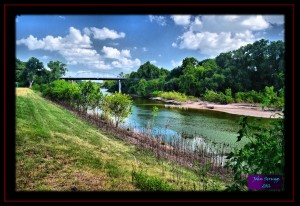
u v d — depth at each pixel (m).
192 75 72.44
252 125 3.70
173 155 15.52
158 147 16.73
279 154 3.38
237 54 71.44
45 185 7.19
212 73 72.56
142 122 30.92
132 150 15.48
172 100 66.81
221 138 22.67
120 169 10.27
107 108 24.84
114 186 7.82
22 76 86.06
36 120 19.08
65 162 9.84
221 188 9.12
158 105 56.47
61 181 7.71
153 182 8.09
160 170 11.64
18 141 11.13
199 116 38.50
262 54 66.50
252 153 3.67
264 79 65.69
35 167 8.58
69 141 14.04
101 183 8.00
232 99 59.06
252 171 3.66
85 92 30.06
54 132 15.80
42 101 38.03
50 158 9.95
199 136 23.33
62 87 38.25
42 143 11.88
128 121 30.75
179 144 18.61
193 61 87.62
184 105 56.91
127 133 21.66
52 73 88.44
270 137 3.55
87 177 8.48
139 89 89.12
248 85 66.31
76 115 28.30
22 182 7.14
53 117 23.30
